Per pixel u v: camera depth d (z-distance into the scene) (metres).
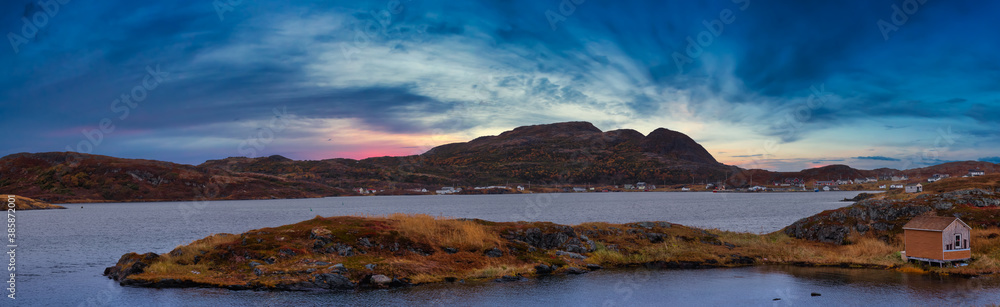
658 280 40.47
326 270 37.38
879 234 54.00
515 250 47.09
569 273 42.94
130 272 38.81
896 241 51.47
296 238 43.72
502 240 48.62
